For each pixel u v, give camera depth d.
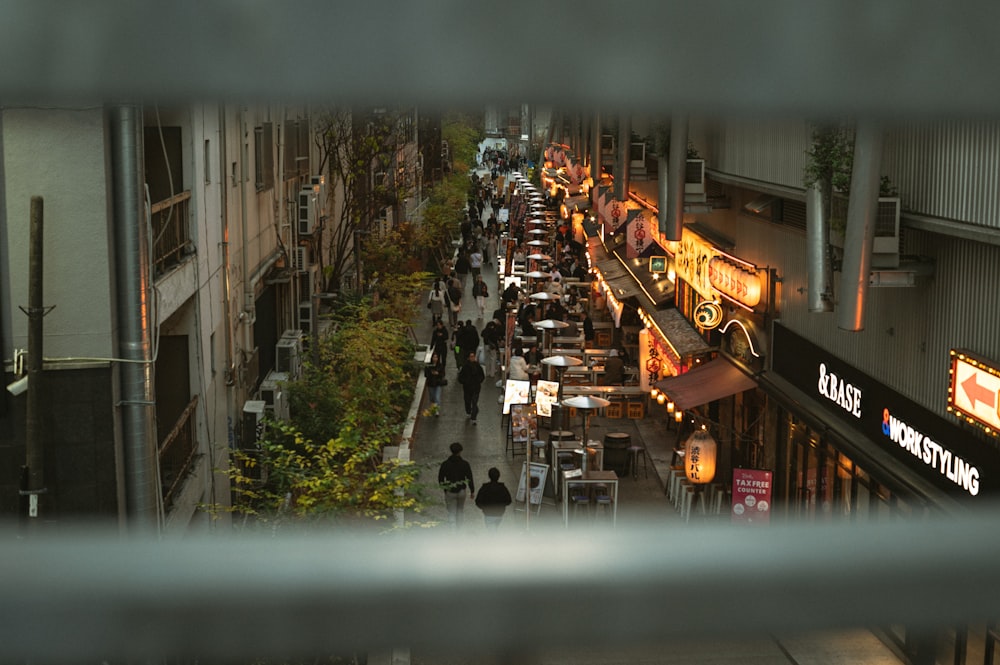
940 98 0.85
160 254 16.92
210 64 0.80
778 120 0.85
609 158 48.31
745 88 0.83
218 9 0.80
